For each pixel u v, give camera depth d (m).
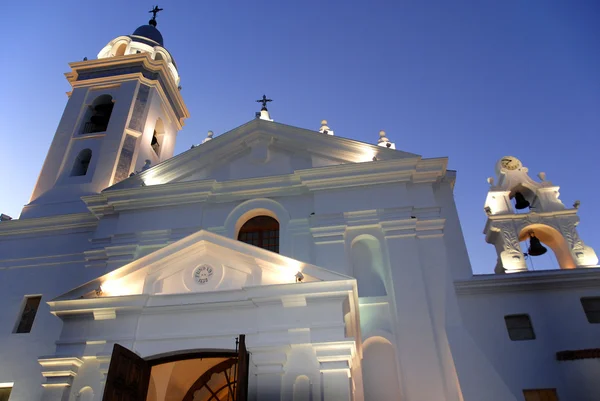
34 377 13.20
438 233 13.11
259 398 9.31
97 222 15.70
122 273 11.48
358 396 10.41
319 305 10.09
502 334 11.92
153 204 15.02
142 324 10.62
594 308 12.21
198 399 13.08
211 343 10.10
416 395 10.79
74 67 21.36
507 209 14.20
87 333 10.70
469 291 12.50
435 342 11.43
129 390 9.69
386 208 13.53
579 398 10.97
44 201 17.30
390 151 14.59
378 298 12.22
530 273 12.46
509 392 10.86
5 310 14.62
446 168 14.24
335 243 13.12
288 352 9.75
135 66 21.19
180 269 11.42
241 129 16.00
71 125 19.44
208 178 15.59
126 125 19.03
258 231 14.41
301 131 15.52
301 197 14.34
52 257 15.40
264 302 10.24
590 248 13.28
